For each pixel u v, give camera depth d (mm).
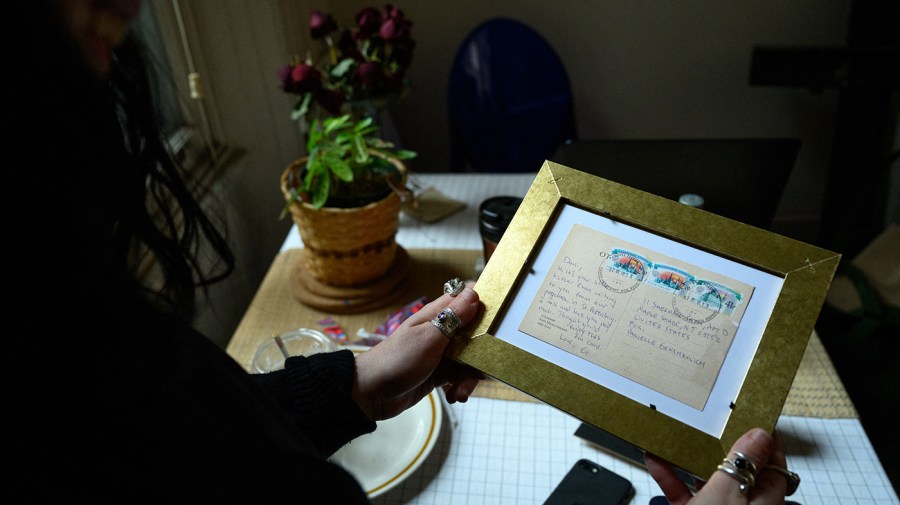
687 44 2404
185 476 422
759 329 663
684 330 678
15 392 366
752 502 597
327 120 1228
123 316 391
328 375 714
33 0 336
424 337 718
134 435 401
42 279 357
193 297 625
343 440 726
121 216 521
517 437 971
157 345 413
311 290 1271
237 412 465
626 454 918
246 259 1777
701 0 2314
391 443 946
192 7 1615
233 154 1800
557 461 934
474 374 814
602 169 1240
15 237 350
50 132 355
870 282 1678
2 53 329
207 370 466
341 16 2428
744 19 2344
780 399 626
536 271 741
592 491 869
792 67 2039
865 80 1991
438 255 1371
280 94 1909
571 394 668
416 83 2555
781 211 2732
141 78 561
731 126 2562
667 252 719
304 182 1188
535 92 2279
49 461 381
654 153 1231
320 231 1160
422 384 810
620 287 714
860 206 2301
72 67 362
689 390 651
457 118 2324
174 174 606
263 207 1910
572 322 705
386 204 1174
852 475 896
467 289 748
